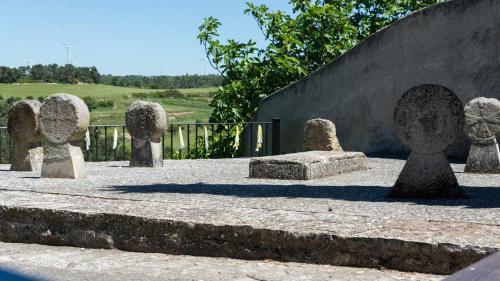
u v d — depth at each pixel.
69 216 5.92
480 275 1.32
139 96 55.94
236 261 5.16
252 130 18.11
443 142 7.18
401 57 15.28
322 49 19.28
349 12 19.59
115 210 5.90
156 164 12.23
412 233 4.84
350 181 9.64
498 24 13.88
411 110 7.23
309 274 4.64
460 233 4.83
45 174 9.81
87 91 61.78
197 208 6.07
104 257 5.43
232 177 10.17
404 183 7.34
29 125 11.20
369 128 15.78
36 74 69.31
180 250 5.45
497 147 10.88
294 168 9.79
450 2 14.57
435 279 4.43
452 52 14.54
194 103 46.84
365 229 5.02
